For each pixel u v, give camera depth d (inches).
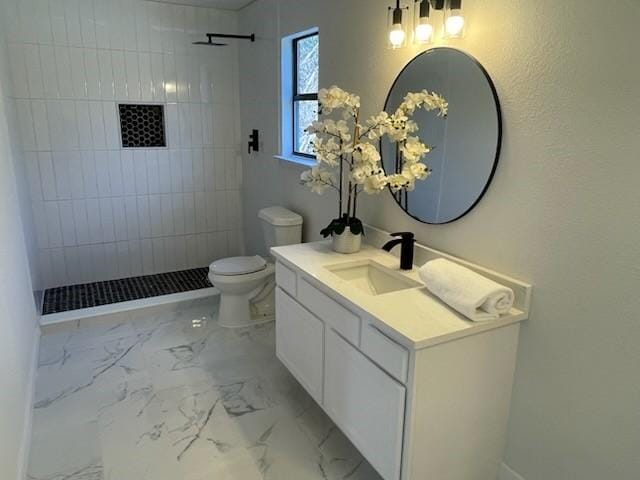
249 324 125.4
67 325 120.4
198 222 164.2
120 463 75.7
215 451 78.9
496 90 63.3
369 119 86.7
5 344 70.6
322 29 103.9
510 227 63.9
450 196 73.2
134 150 149.1
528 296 61.9
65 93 136.6
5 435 64.4
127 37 140.7
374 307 63.4
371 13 87.6
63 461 75.9
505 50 61.6
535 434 64.4
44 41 131.5
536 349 62.3
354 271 83.8
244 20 147.4
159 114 150.8
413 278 74.3
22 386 82.9
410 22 77.7
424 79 76.0
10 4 126.0
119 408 89.7
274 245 124.9
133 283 151.9
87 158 143.4
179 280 155.3
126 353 110.0
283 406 91.3
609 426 55.0
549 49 56.1
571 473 60.4
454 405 61.5
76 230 146.6
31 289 113.1
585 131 53.2
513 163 62.4
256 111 146.3
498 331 61.9
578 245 55.5
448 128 72.2
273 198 141.1
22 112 132.7
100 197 147.7
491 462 68.8
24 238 109.7
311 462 76.9
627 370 52.3
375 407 64.3
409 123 75.5
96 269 152.2
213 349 112.5
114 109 143.6
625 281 51.3
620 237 51.1
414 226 82.7
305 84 122.7
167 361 106.9
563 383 59.6
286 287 87.7
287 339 90.0
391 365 59.9
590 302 55.1
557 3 54.6
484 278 63.3
